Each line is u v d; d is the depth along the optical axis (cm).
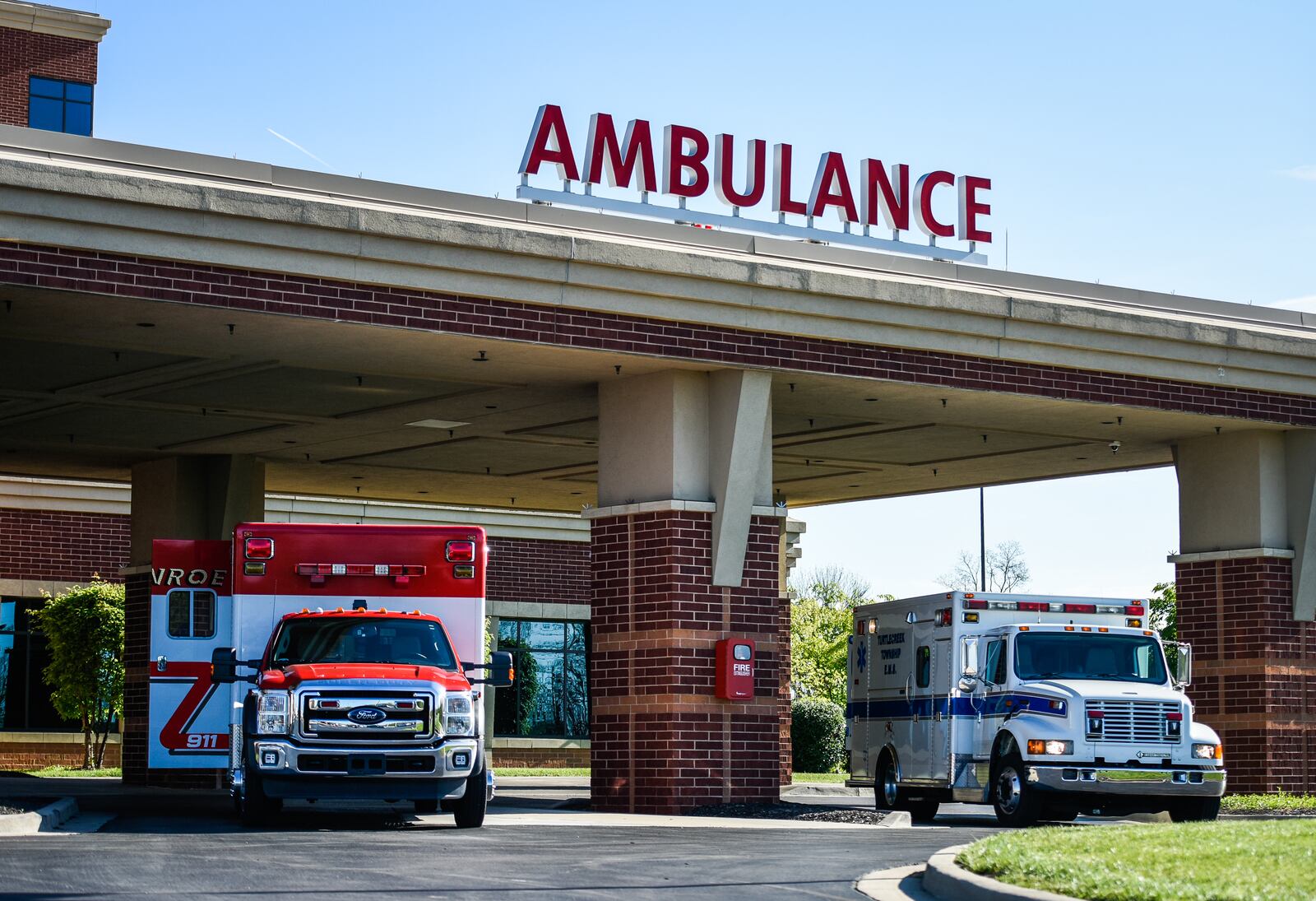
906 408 2808
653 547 2448
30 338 2308
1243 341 2852
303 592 2108
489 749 4406
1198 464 3095
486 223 2269
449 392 2725
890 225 2744
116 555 4009
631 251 2320
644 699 2430
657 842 1788
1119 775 2164
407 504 4303
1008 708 2264
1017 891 1186
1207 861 1312
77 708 3766
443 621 2120
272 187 2188
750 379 2455
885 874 1450
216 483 3397
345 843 1683
